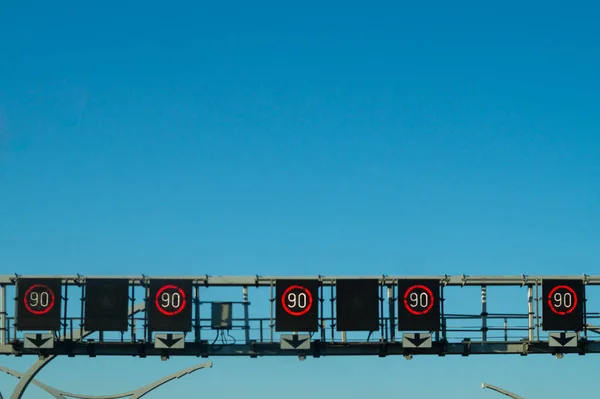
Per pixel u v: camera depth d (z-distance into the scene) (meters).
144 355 42.84
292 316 42.41
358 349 43.06
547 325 43.19
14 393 42.94
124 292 42.41
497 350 43.31
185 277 42.56
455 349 43.19
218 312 42.88
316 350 42.88
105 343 42.56
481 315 43.28
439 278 42.88
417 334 42.59
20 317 42.16
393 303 43.12
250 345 42.78
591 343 43.62
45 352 42.62
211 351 42.88
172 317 42.31
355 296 42.56
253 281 42.72
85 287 42.47
